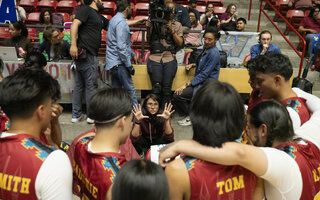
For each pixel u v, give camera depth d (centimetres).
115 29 301
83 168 110
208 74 317
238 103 94
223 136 92
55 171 97
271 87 136
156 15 315
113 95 108
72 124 343
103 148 109
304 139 114
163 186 77
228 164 91
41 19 513
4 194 98
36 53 233
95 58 321
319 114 127
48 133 137
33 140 102
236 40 438
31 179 95
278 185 96
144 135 265
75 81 333
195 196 93
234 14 567
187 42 462
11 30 360
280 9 768
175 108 377
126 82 320
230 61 450
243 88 356
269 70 132
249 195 99
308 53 577
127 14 309
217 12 737
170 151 97
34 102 100
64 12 698
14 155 97
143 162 81
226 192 94
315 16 624
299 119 127
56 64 339
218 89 94
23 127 103
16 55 345
